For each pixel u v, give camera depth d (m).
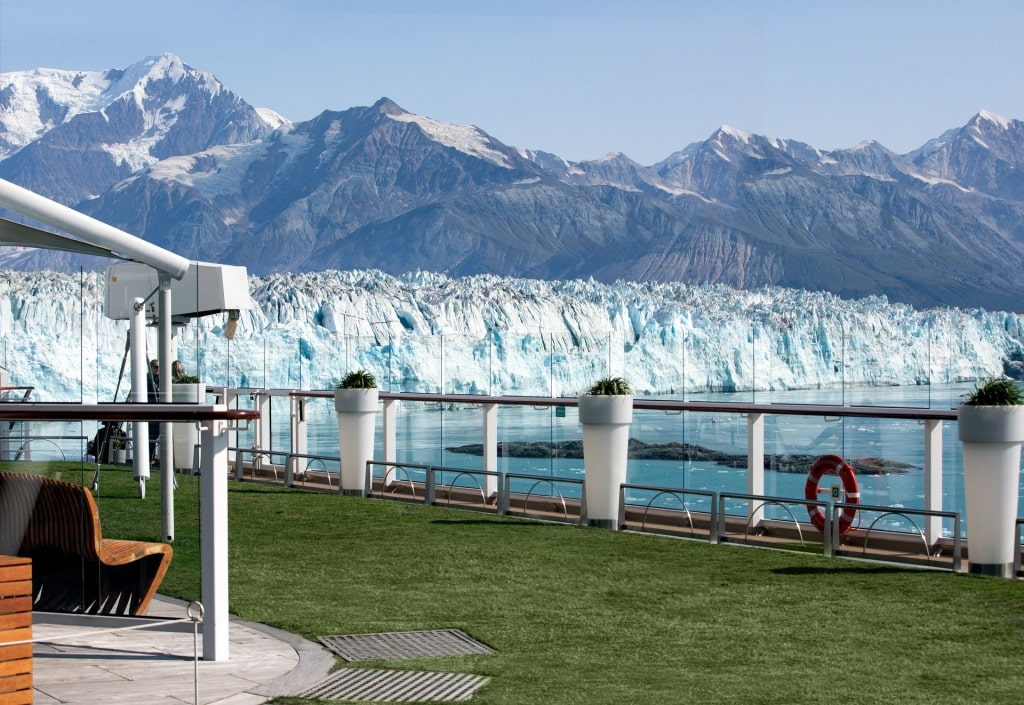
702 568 8.40
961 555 8.59
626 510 10.49
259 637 6.27
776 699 4.89
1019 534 8.23
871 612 6.86
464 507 11.91
